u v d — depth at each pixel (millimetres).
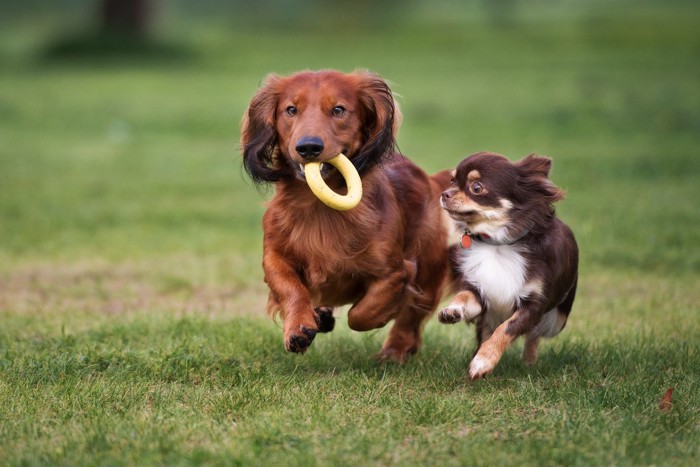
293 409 7953
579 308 12031
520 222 8789
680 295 12508
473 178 8828
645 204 18000
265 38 75438
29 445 7109
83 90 42719
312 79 8812
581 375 8961
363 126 8922
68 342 10242
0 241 16406
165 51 57812
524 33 72375
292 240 8930
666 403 7895
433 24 86125
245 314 12211
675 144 25625
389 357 9836
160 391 8383
